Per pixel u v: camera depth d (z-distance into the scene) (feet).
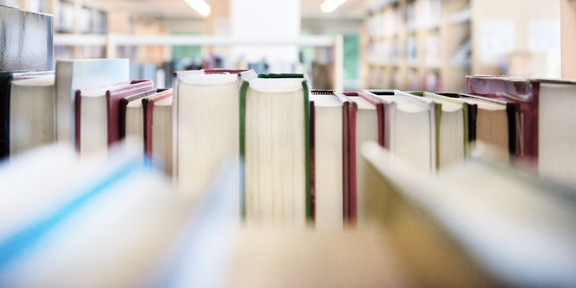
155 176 1.26
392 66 19.15
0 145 1.76
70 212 0.96
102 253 0.86
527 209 0.87
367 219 1.33
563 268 0.70
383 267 0.92
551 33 10.93
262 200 1.59
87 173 1.12
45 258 0.84
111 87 1.96
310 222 1.59
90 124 1.71
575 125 1.69
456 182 1.05
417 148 1.64
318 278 0.91
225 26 31.40
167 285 0.79
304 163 1.57
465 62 11.98
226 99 1.61
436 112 1.63
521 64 10.21
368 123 1.61
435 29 13.74
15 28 2.24
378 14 21.88
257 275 0.88
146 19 30.45
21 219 0.89
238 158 1.61
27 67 2.35
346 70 36.68
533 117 1.73
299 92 1.56
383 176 1.18
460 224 0.82
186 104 1.61
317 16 35.06
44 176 1.09
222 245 0.99
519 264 0.72
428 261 0.85
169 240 0.90
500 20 10.96
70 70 1.71
